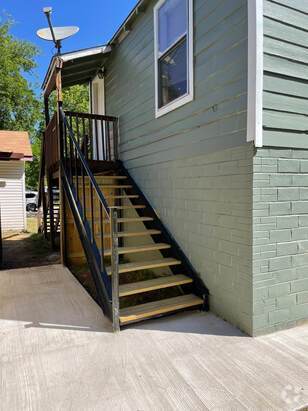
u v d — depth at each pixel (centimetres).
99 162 557
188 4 342
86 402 186
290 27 266
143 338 267
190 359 233
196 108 340
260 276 269
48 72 588
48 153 682
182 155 373
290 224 279
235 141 280
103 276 323
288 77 268
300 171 280
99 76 681
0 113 1967
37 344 256
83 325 293
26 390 197
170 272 414
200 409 179
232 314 292
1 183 1030
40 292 386
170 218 408
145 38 462
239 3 269
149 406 182
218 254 310
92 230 359
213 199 315
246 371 216
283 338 266
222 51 294
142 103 483
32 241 841
